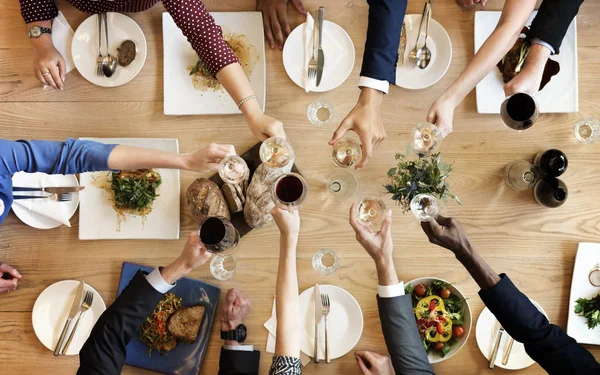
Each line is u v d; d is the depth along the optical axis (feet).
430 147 5.37
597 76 6.09
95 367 5.09
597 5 6.08
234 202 5.85
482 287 5.12
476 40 6.06
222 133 6.13
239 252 6.05
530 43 5.72
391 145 6.08
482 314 5.90
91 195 6.01
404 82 6.03
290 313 5.20
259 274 6.06
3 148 5.39
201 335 5.93
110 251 6.08
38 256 6.09
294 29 6.05
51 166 5.54
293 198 4.90
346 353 5.90
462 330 5.71
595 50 6.09
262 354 5.99
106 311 5.29
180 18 5.34
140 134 6.18
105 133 6.20
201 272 6.06
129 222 6.00
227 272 6.04
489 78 5.99
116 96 6.20
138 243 6.08
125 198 5.86
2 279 5.96
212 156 5.29
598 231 6.01
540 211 6.04
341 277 6.04
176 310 5.89
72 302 6.01
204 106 6.07
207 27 5.36
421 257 6.04
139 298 5.22
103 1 5.98
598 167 6.06
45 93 6.22
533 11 6.04
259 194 5.62
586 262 5.91
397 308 5.11
